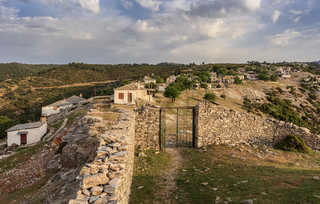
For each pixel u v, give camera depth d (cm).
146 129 1554
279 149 1609
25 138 3306
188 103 5944
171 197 803
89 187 518
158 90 8631
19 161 2048
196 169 1148
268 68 19662
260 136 1752
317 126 6856
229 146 1597
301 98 10194
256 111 6831
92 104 5253
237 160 1285
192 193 820
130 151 937
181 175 1061
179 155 1442
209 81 13550
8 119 4656
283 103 9000
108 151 730
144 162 1225
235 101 8250
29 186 1451
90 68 18738
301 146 1572
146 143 1549
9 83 12350
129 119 1233
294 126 1734
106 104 4775
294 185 782
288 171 1026
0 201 1286
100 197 477
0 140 4075
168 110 4462
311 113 8375
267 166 1150
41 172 1659
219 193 773
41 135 3456
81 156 1556
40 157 2072
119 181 535
